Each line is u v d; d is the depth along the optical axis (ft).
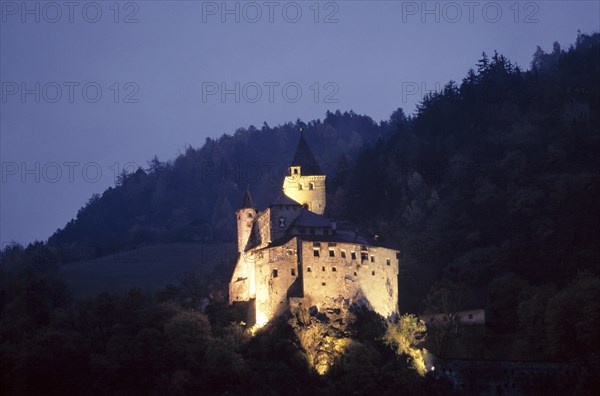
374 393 597.52
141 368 645.92
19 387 643.04
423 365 637.30
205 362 639.35
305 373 618.85
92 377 644.69
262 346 640.58
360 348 620.08
